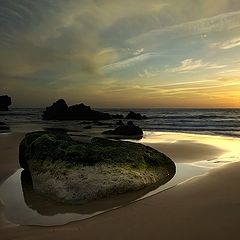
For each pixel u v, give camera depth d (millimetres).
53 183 9680
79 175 9539
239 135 31125
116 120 62062
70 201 9023
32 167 11070
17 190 10375
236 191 9516
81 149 10492
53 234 6766
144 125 47031
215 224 7008
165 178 11305
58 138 12688
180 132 35031
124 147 12062
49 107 67438
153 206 8391
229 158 16297
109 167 9969
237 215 7500
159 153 12570
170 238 6406
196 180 11125
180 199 8906
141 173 10430
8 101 114250
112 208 8445
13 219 7848
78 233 6797
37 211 8398
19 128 40000
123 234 6672
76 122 55094
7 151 18469
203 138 27562
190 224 7059
